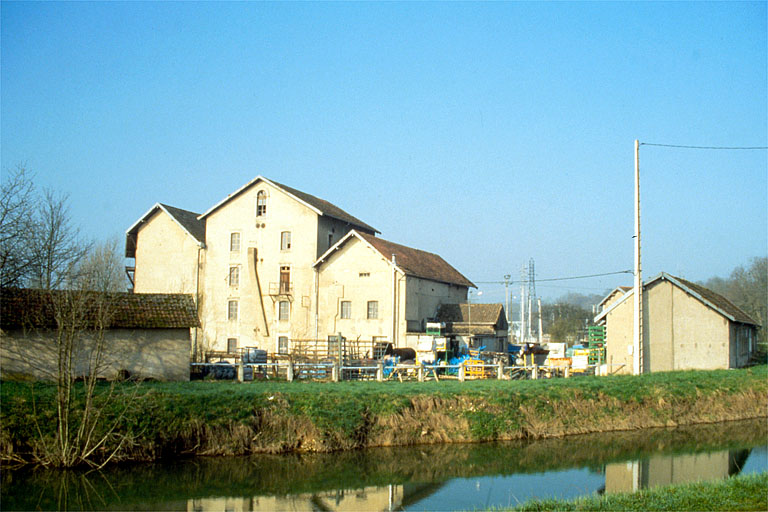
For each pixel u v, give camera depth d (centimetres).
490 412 2769
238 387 2808
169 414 2352
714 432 2973
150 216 5712
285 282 5300
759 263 8975
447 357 4222
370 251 5022
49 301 2869
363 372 3750
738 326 4459
